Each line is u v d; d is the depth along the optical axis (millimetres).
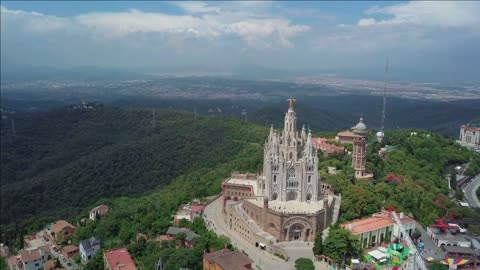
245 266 158125
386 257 178250
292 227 193000
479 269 176625
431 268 174875
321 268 170875
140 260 198750
